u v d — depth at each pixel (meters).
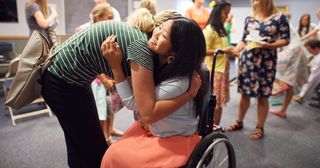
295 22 6.32
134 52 1.05
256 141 2.61
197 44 1.07
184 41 1.04
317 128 3.00
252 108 3.61
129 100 1.11
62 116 1.38
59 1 4.45
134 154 1.08
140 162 1.06
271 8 2.40
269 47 2.38
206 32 2.30
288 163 2.22
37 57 1.31
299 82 3.58
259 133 2.66
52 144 2.40
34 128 2.73
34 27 2.95
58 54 1.26
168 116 1.10
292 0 6.27
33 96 1.39
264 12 2.41
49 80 1.30
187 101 1.11
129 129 1.28
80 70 1.26
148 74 1.03
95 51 1.19
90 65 1.25
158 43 1.04
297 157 2.33
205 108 1.24
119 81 1.11
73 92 1.33
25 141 2.44
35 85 1.35
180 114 1.15
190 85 1.11
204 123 1.25
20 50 4.19
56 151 2.27
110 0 4.77
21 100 1.34
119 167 1.09
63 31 4.59
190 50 1.05
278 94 3.82
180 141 1.12
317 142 2.64
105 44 1.08
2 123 2.83
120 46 1.10
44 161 2.11
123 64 1.11
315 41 3.71
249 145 2.52
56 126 2.80
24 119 2.95
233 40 6.96
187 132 1.18
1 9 4.12
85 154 1.50
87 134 1.46
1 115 3.05
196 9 3.54
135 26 1.17
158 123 1.13
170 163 1.07
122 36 1.11
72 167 1.54
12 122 2.85
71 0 4.54
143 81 1.02
